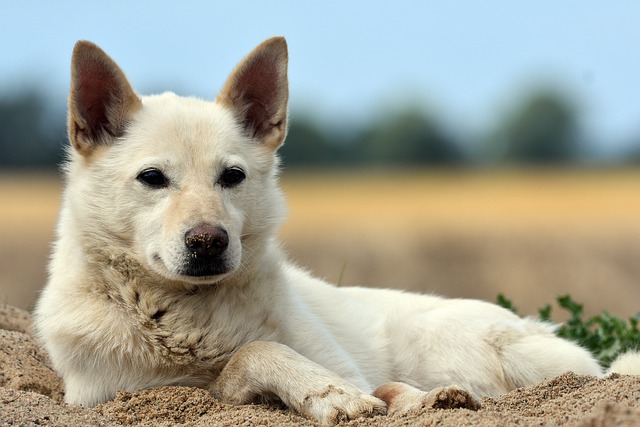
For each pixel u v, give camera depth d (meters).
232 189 7.23
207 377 6.85
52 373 7.88
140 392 6.55
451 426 5.27
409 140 87.38
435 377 8.59
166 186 7.03
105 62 7.25
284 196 7.83
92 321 6.79
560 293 22.28
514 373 8.41
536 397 6.41
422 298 9.28
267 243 7.42
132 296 6.85
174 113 7.40
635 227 41.44
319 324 7.47
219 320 6.79
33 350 8.27
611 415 4.65
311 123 78.75
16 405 6.01
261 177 7.58
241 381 6.53
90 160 7.24
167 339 6.72
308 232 40.12
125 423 6.18
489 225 43.25
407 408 6.17
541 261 29.41
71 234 7.20
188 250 6.58
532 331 8.73
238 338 6.82
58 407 6.13
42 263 28.89
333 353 7.21
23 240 37.38
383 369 8.43
